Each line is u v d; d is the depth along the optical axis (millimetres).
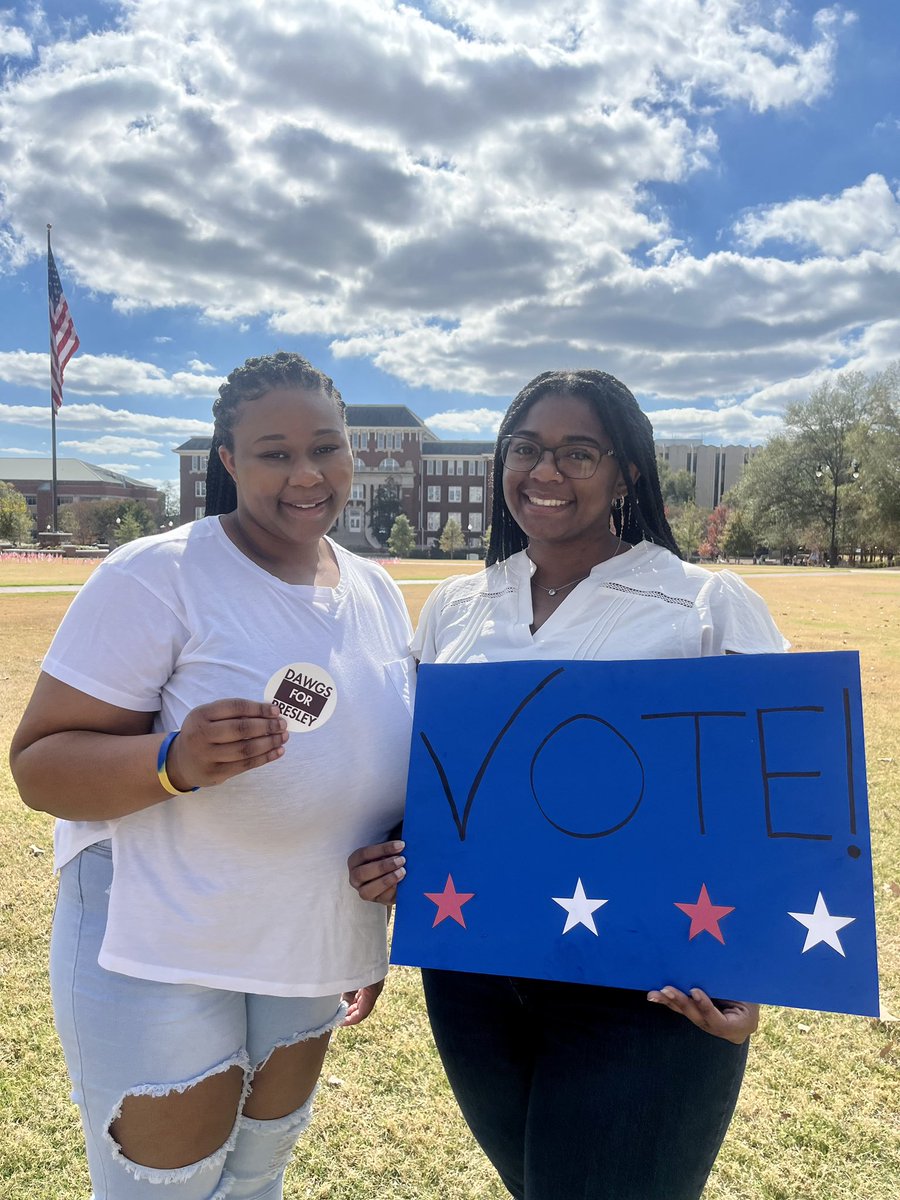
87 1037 1526
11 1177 2303
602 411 1667
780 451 55156
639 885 1465
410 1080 2729
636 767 1507
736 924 1399
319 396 1624
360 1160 2391
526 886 1530
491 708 1625
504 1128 1664
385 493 76938
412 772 1646
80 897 1575
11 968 3297
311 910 1602
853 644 11578
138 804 1411
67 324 35500
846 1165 2365
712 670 1485
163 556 1541
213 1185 1644
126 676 1478
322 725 1565
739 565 51000
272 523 1633
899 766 5977
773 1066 2801
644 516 1755
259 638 1552
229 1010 1593
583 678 1567
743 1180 2307
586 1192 1425
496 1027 1636
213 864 1526
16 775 1492
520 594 1772
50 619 13328
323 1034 1718
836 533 52875
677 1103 1424
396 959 1559
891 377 48562
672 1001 1369
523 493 1736
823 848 1386
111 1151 1541
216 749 1326
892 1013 3068
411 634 1949
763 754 1439
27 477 91125
